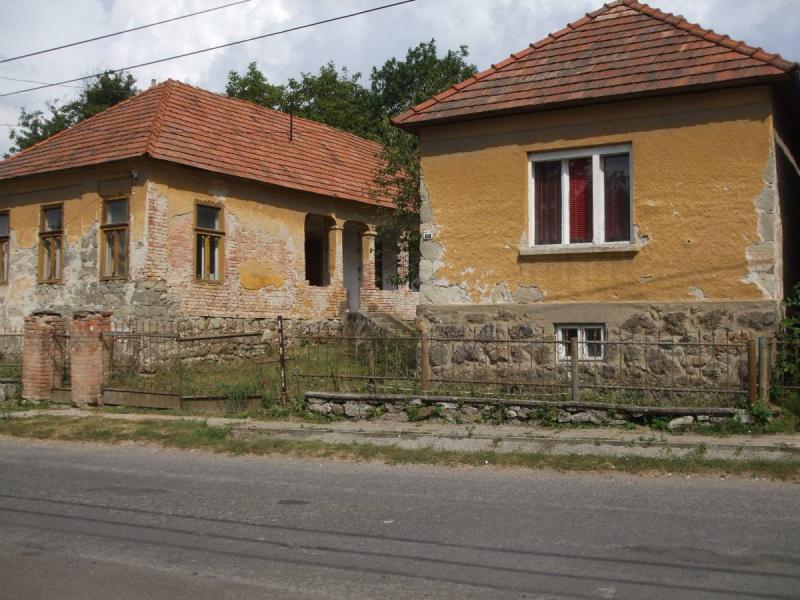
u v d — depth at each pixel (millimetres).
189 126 20000
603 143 12258
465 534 6457
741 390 10547
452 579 5355
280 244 21156
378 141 28766
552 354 12484
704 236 11547
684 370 11531
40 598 5195
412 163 19547
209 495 8188
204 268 19094
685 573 5355
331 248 23156
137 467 9961
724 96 11445
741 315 11273
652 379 11711
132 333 14539
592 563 5617
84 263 18578
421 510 7316
